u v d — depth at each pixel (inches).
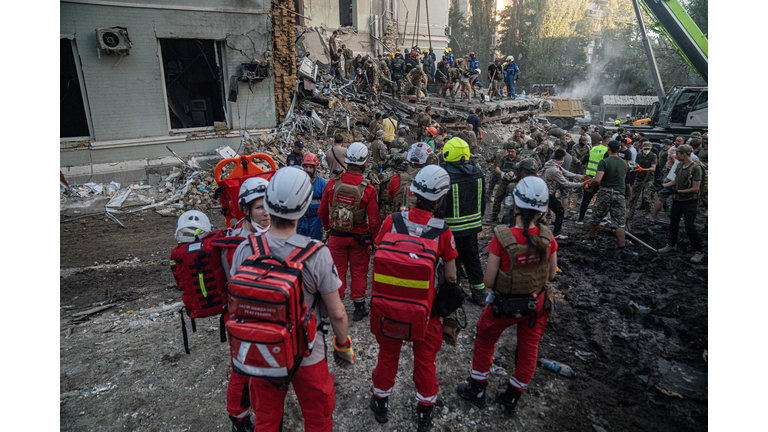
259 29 403.2
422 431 106.0
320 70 642.8
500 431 109.3
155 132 377.1
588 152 342.6
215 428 108.7
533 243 95.5
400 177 180.5
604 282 200.5
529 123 702.5
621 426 111.0
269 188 76.6
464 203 166.1
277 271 71.8
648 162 296.7
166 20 361.1
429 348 101.7
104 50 339.3
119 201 327.3
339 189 147.1
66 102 381.1
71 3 323.9
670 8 583.5
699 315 165.2
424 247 92.4
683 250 241.1
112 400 117.6
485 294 178.9
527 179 98.1
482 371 112.9
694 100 624.1
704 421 111.9
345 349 85.6
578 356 141.5
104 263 230.5
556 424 112.0
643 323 161.8
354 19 823.7
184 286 91.7
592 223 243.3
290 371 72.0
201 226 93.5
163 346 144.5
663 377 129.6
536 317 102.7
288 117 444.5
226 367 133.3
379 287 94.0
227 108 411.8
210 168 387.2
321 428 84.3
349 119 480.4
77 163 347.9
